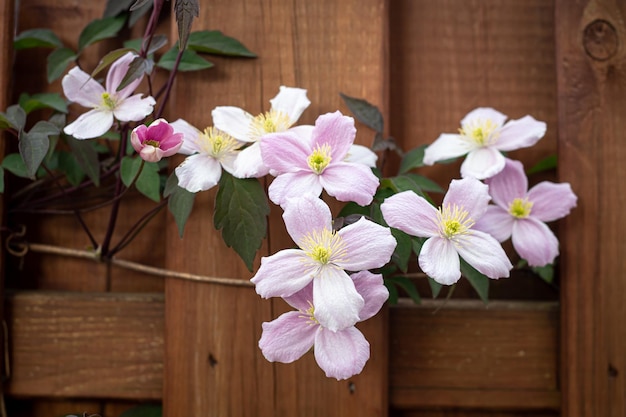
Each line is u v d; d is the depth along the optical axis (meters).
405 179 0.37
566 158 0.41
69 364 0.41
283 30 0.40
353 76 0.40
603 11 0.41
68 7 0.43
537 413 0.41
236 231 0.36
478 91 0.43
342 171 0.35
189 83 0.40
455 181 0.35
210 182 0.36
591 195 0.41
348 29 0.40
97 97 0.38
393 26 0.43
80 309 0.41
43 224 0.42
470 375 0.41
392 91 0.43
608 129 0.41
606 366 0.40
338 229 0.34
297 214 0.34
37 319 0.41
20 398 0.41
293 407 0.39
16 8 0.43
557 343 0.41
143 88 0.42
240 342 0.39
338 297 0.32
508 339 0.41
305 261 0.33
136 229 0.42
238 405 0.39
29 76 0.43
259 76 0.40
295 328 0.34
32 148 0.36
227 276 0.39
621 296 0.40
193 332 0.39
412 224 0.34
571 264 0.40
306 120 0.40
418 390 0.41
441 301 0.41
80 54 0.42
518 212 0.39
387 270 0.39
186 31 0.34
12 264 0.42
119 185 0.39
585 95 0.41
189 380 0.39
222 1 0.40
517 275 0.42
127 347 0.41
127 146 0.40
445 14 0.43
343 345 0.33
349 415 0.39
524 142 0.39
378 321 0.39
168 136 0.35
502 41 0.43
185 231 0.40
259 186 0.36
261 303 0.39
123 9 0.42
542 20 0.43
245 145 0.38
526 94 0.43
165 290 0.40
